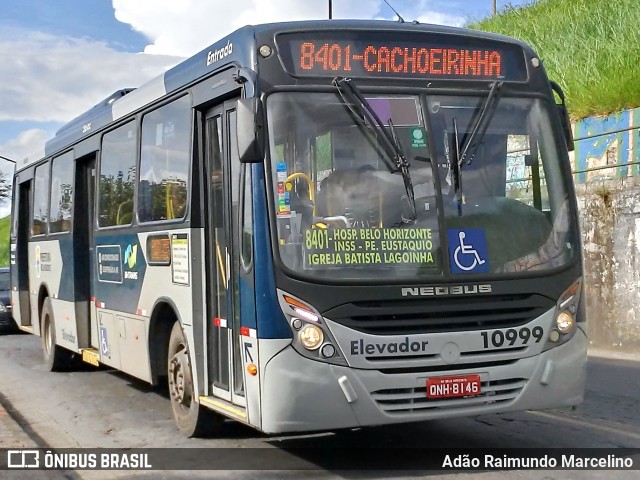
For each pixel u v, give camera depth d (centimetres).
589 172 1538
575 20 2030
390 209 640
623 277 1334
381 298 619
